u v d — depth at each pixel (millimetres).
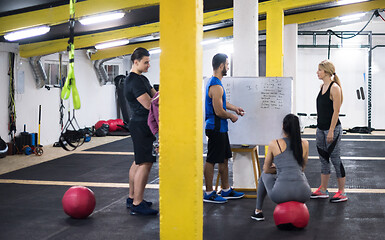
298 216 3965
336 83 5152
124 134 13219
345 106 16109
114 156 9094
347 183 6246
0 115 9453
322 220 4391
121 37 9211
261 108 5699
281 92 5684
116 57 14078
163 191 2953
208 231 4047
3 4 6387
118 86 14203
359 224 4246
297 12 11594
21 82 9969
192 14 2840
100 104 14016
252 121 5715
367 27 15742
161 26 2891
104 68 13914
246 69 5914
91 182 6406
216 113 4930
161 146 2941
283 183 4047
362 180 6465
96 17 6484
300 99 16391
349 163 8078
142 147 4539
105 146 10844
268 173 4250
